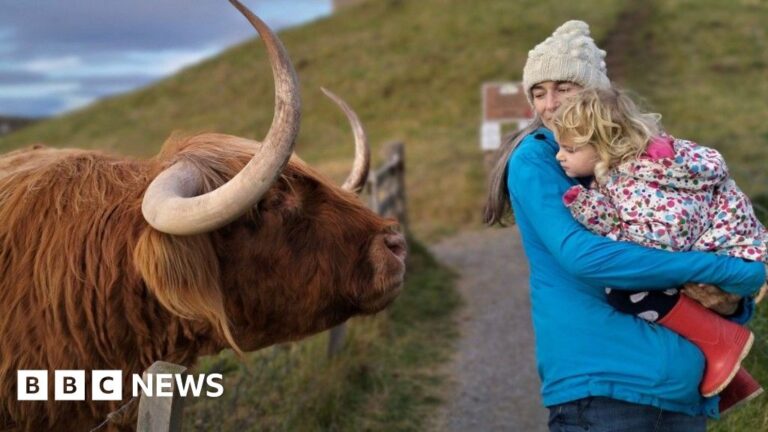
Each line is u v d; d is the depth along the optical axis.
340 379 5.32
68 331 2.74
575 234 2.30
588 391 2.36
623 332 2.37
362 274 2.90
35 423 2.79
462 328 6.98
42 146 3.60
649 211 2.27
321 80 27.00
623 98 2.32
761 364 4.27
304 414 4.81
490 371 5.94
